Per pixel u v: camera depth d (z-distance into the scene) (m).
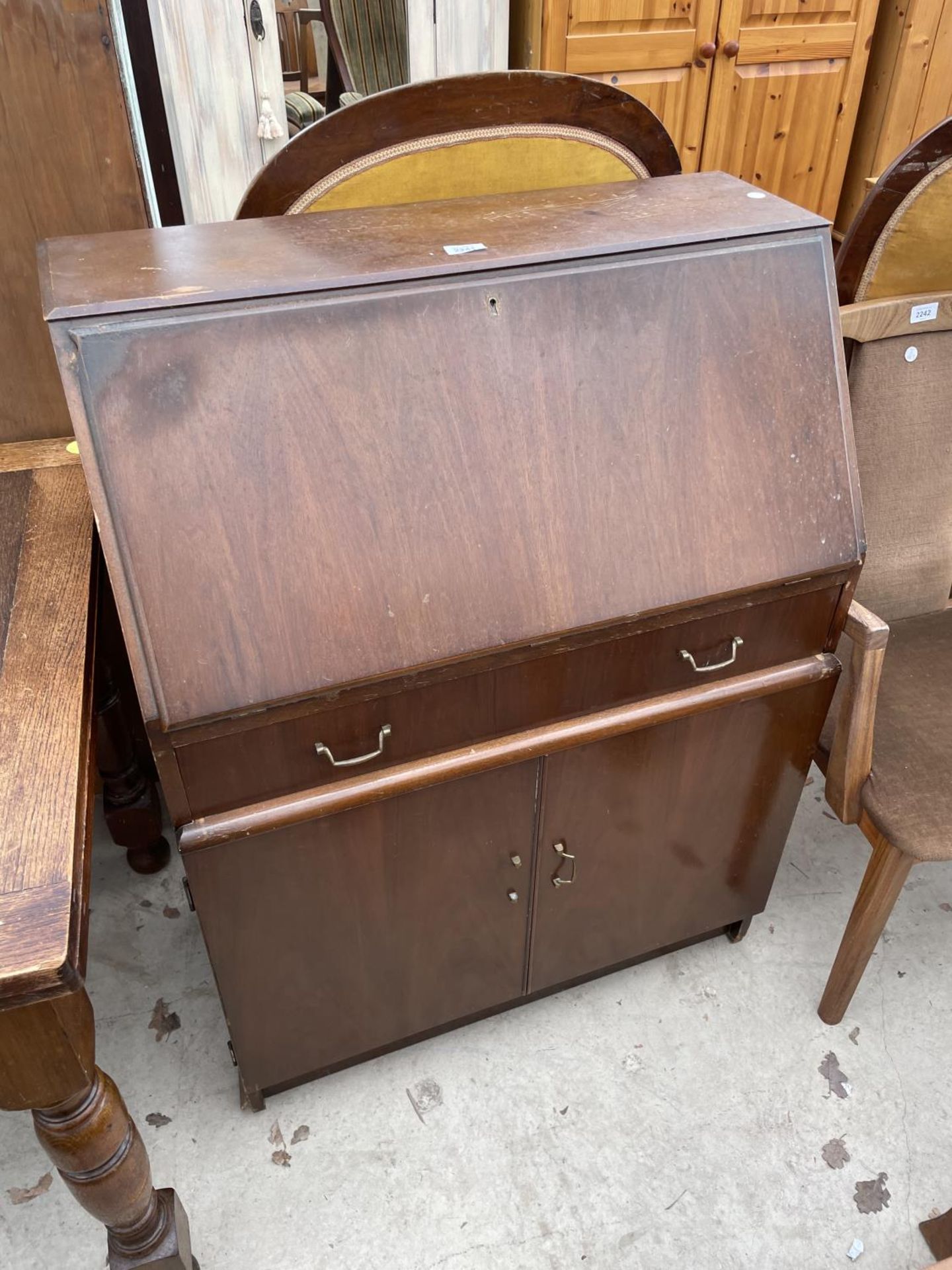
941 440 1.61
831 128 2.64
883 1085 1.52
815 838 1.95
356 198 1.38
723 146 2.56
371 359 1.01
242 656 0.97
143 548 0.94
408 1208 1.37
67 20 1.22
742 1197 1.38
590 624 1.10
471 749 1.17
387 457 1.01
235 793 1.06
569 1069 1.54
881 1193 1.39
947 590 1.74
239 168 2.00
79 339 0.92
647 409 1.11
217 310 0.96
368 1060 1.55
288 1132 1.46
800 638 1.30
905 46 2.54
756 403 1.16
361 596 1.01
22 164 1.31
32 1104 0.91
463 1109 1.49
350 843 1.17
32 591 1.18
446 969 1.42
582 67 2.31
